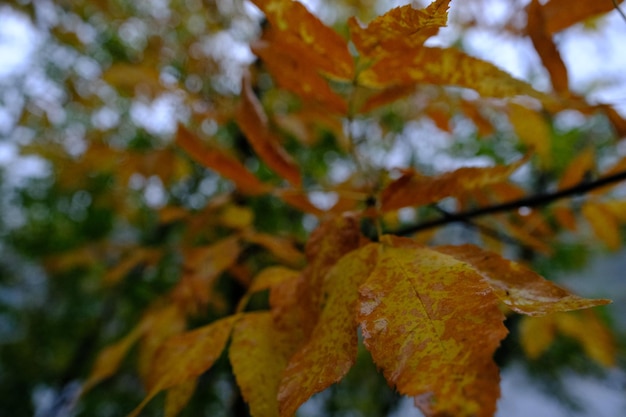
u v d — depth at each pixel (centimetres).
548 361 105
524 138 38
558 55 27
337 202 36
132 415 21
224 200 46
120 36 92
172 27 87
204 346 23
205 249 40
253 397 20
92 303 129
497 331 13
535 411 133
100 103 85
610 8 24
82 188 97
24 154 73
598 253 83
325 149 93
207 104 64
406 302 16
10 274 137
